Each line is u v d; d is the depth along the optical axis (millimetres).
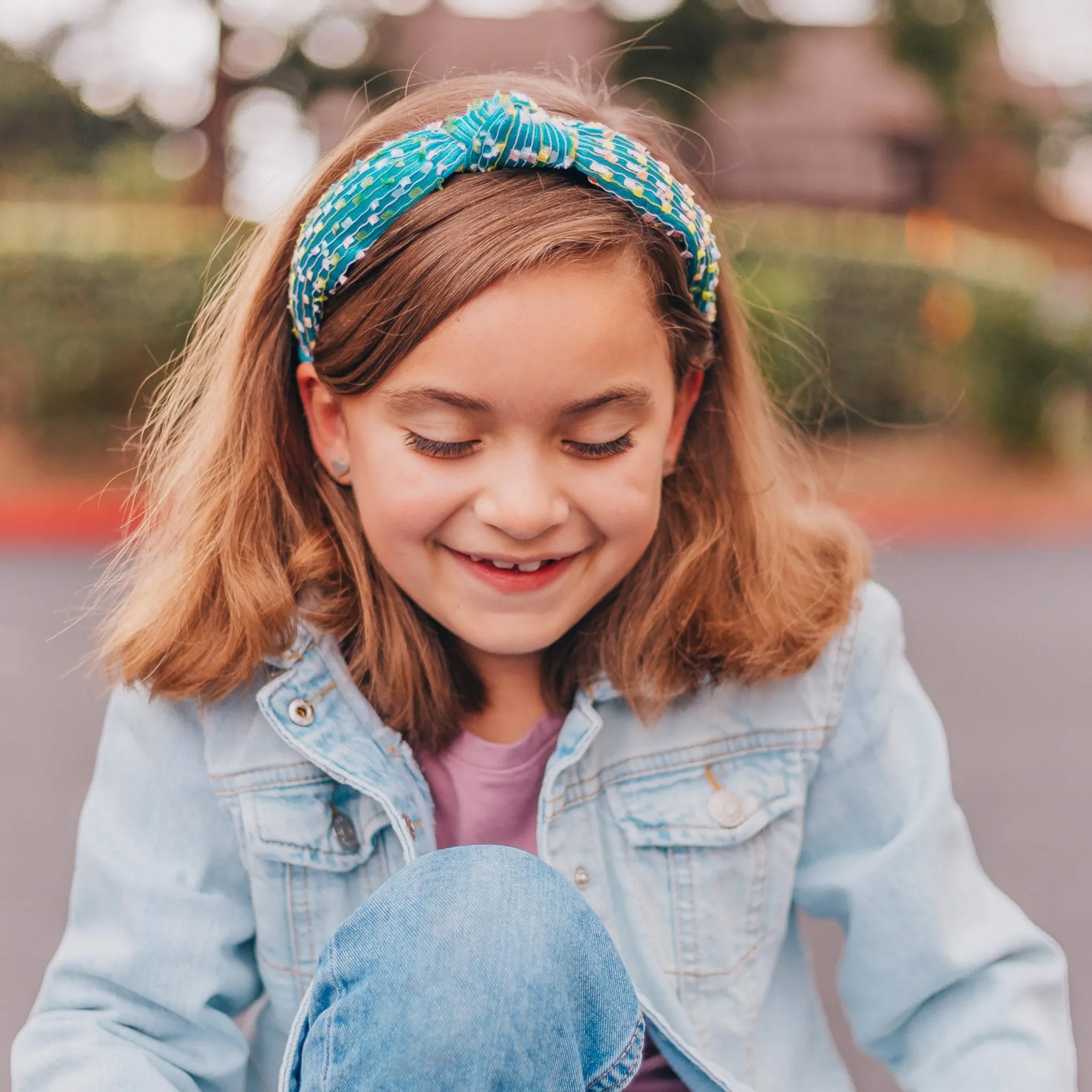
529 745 1151
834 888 1167
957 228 14383
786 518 1270
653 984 1113
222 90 10648
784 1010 1188
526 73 1437
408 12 11367
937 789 1172
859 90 14734
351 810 1112
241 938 1106
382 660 1128
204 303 1305
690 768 1159
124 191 11773
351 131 1454
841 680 1194
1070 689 4695
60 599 5762
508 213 938
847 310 9125
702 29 10133
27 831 3266
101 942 1072
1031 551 7727
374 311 954
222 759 1109
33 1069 995
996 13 11375
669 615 1156
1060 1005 1119
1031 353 9523
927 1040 1110
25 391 8281
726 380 1247
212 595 1127
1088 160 14227
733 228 1942
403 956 777
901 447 9586
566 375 924
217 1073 1061
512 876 814
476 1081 734
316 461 1176
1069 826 3424
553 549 985
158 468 1286
